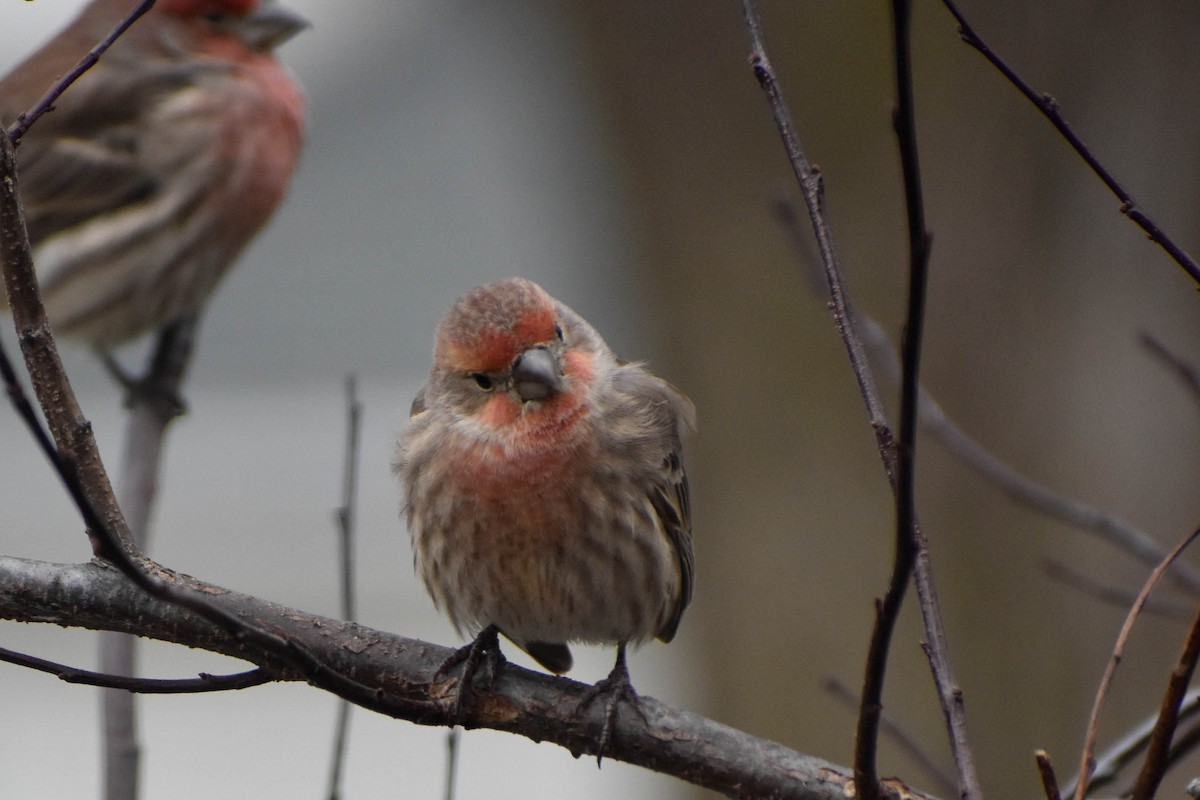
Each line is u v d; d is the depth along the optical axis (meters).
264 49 12.54
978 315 11.28
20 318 5.78
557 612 7.86
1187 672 4.70
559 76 13.62
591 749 6.43
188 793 18.73
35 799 18.31
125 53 12.15
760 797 6.21
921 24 11.30
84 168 11.79
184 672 19.48
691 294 11.99
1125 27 10.85
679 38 11.84
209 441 23.42
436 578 7.91
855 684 11.65
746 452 11.93
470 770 18.72
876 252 11.43
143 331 11.91
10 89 12.09
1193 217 10.83
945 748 11.34
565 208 14.48
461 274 25.66
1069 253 11.15
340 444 23.70
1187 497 10.80
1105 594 8.10
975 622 11.28
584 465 7.61
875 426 5.34
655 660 17.27
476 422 7.64
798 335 11.77
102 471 6.10
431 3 27.47
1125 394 10.95
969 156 11.27
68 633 19.22
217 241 12.20
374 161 26.78
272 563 22.48
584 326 8.24
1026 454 11.19
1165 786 9.83
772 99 5.55
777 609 11.83
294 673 6.28
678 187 11.98
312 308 25.09
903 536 4.50
